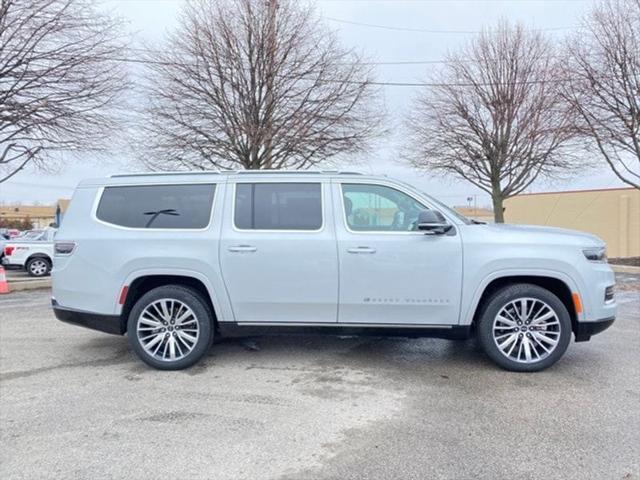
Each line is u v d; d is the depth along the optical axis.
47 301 9.07
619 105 12.30
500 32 16.00
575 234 4.60
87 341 5.81
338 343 5.58
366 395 3.98
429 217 4.30
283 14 12.75
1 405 3.82
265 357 5.05
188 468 2.87
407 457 2.98
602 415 3.55
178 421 3.51
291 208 4.66
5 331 6.35
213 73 12.68
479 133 17.00
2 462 2.95
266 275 4.56
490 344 4.50
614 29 11.96
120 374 4.57
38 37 10.19
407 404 3.78
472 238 4.46
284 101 12.97
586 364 4.72
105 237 4.69
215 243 4.59
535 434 3.26
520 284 4.50
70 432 3.34
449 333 4.55
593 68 12.32
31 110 10.31
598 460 2.92
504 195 17.36
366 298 4.50
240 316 4.65
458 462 2.91
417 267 4.44
